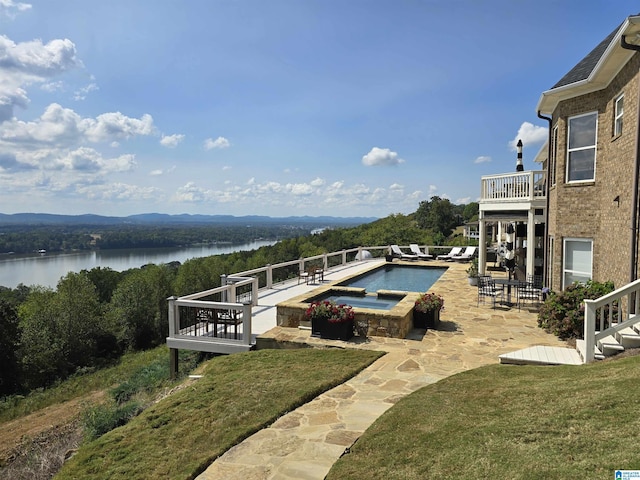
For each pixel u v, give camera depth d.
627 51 8.52
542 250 16.36
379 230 61.62
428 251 29.17
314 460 4.29
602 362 6.25
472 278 16.23
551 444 3.74
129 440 5.15
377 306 11.86
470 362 7.27
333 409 5.53
